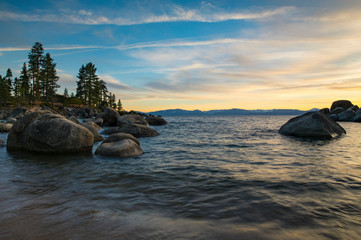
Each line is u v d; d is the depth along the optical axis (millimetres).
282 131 17203
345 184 4969
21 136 9922
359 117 35062
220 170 6422
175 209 3660
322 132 14180
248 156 8594
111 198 4199
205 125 33219
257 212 3516
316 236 2801
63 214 3445
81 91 75812
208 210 3609
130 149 9039
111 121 31484
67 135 9125
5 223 3111
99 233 2859
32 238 2721
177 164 7309
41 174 6016
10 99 73312
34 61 59438
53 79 63625
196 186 4934
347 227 3043
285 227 3031
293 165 6961
